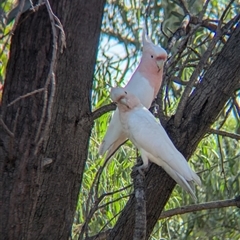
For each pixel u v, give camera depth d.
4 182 6.34
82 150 6.97
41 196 6.79
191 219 13.92
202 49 12.36
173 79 9.34
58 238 6.92
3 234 6.30
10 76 6.68
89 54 6.95
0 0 6.94
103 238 8.75
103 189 10.77
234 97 9.25
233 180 13.21
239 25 7.91
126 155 11.21
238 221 13.89
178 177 7.51
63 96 6.79
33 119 6.49
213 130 9.16
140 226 6.50
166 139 7.62
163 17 13.24
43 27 6.71
